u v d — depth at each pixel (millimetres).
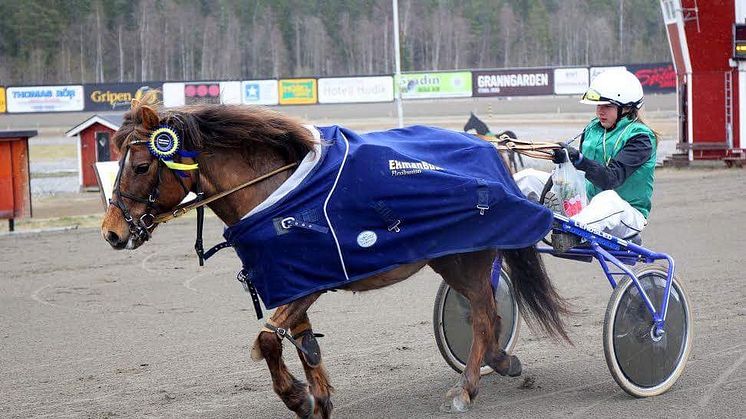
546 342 5902
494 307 4645
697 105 16547
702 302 6895
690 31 16297
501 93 24016
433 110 28281
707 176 15359
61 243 10344
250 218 3980
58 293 7789
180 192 4059
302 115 27422
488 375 5211
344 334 6215
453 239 4277
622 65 24109
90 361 5668
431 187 4199
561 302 4941
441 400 4750
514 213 4414
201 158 4043
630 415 4426
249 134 4020
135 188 3986
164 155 3943
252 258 4020
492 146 4621
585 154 5031
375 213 4094
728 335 5918
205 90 23984
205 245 10094
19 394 4992
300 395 4086
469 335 5156
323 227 3996
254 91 23844
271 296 3990
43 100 24656
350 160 4074
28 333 6422
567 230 4621
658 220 11070
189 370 5426
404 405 4684
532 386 4949
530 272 4840
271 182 4102
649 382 4738
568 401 4688
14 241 10539
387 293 7551
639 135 4801
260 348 3988
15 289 7969
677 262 8516
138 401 4828
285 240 3959
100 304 7344
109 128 15695
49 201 14430
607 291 7484
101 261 9242
